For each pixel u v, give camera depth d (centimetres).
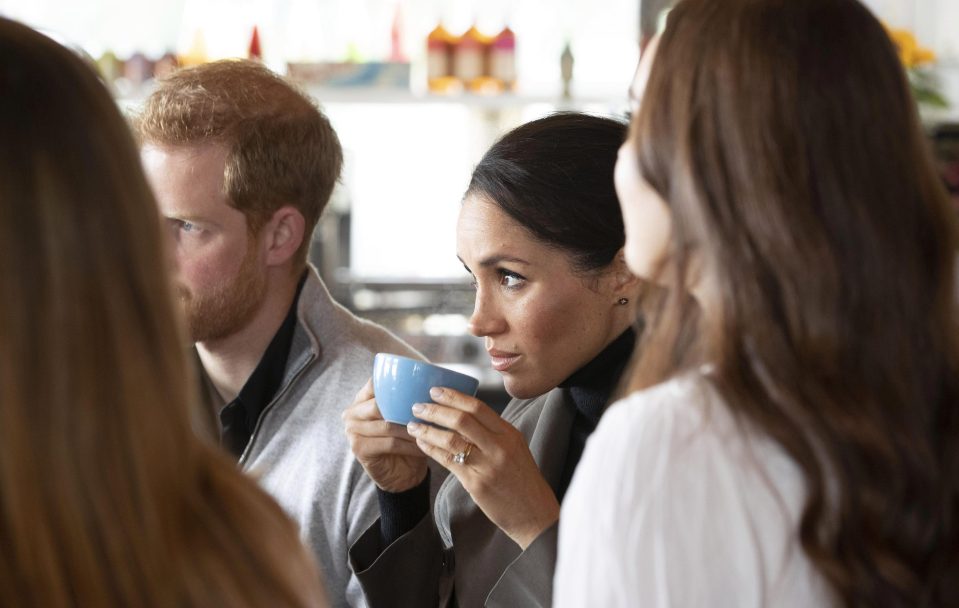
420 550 150
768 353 85
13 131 70
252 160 177
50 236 70
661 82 90
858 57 88
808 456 84
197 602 73
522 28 470
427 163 478
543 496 132
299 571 79
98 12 470
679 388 89
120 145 74
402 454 145
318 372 183
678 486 85
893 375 86
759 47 87
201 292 177
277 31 454
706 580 84
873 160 87
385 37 453
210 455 81
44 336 69
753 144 86
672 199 89
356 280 446
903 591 85
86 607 70
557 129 142
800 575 85
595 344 145
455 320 434
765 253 85
